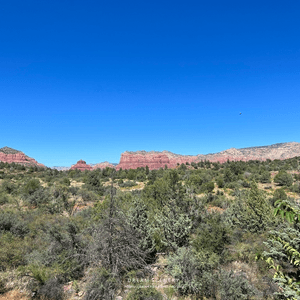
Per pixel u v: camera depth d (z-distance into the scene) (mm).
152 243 9367
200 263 7598
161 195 15609
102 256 7430
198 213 13727
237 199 15812
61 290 6898
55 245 8609
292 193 34438
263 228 11398
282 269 6957
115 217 8062
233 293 6418
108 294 6574
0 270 7949
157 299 6551
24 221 12164
